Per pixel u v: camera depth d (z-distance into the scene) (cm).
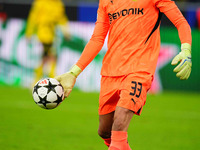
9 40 5166
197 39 5291
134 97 1451
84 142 2550
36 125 3056
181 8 5231
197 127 3231
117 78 1544
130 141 2652
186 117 3700
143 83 1478
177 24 1509
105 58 1600
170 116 3734
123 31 1535
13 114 3491
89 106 4134
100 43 1634
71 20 5106
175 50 5234
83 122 3275
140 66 1503
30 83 5159
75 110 3878
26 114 3528
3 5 5119
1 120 3189
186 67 1448
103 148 2400
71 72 1609
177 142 2650
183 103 4600
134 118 3600
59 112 3738
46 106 1564
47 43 5097
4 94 4669
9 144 2380
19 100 4278
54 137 2659
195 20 5244
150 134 2902
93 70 5150
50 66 5128
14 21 5128
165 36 5209
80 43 5116
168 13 1514
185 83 5362
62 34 5112
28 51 5138
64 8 5091
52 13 5075
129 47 1528
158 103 4550
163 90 5344
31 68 5147
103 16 1628
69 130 2928
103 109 1625
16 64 5181
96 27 1644
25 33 5122
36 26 5094
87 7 5094
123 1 1541
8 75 5222
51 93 1550
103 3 1606
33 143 2445
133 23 1523
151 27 1534
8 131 2777
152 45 1534
